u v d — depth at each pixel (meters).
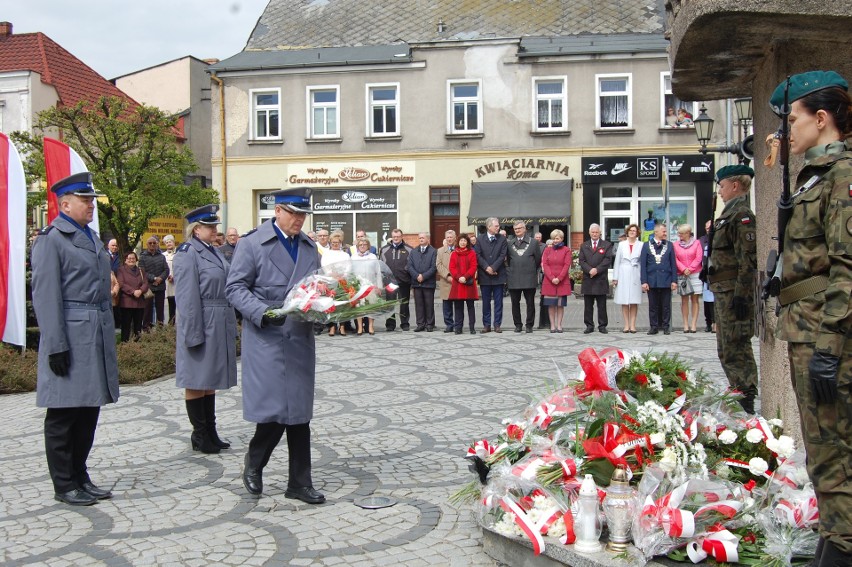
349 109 29.89
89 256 5.76
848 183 3.31
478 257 15.98
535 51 28.92
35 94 32.19
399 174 29.64
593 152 28.50
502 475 4.57
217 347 6.88
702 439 4.74
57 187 5.79
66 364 5.57
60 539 4.92
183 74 37.34
